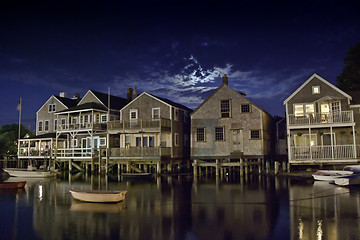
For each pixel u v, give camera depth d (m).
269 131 37.84
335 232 12.11
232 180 28.69
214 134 34.94
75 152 42.38
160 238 11.96
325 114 28.67
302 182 25.47
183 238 11.91
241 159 31.59
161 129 34.72
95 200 18.92
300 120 29.59
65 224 14.11
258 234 12.16
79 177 35.47
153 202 18.62
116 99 47.59
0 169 52.38
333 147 28.92
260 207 16.67
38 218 15.31
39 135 47.19
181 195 20.89
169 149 35.94
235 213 15.48
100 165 36.53
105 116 42.38
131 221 14.37
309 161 28.47
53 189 25.59
